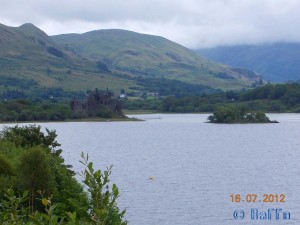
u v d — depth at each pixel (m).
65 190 49.06
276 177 106.06
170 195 83.31
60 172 54.31
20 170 46.97
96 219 14.23
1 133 82.12
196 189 90.00
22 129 82.81
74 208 44.97
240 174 110.88
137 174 110.19
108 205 14.67
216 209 72.31
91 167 14.82
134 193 85.12
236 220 66.31
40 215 13.81
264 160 141.00
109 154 157.75
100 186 14.64
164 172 113.88
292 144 194.25
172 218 66.88
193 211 71.44
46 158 48.97
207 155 155.38
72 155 153.62
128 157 149.12
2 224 15.28
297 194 84.94
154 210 71.38
